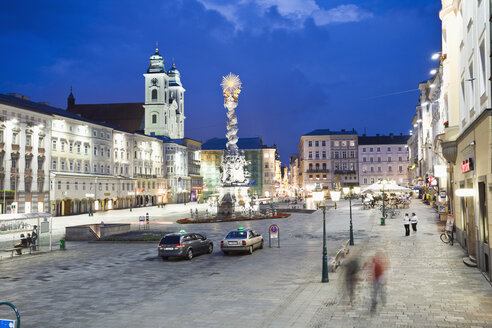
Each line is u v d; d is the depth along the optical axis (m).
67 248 30.53
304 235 34.44
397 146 127.50
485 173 15.05
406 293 14.31
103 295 15.89
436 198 53.50
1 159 60.59
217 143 147.75
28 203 64.75
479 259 17.33
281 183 164.12
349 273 18.16
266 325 11.55
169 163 119.06
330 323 11.45
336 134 128.88
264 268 20.67
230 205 56.53
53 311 13.75
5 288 17.48
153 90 127.38
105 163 88.31
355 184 127.06
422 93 70.19
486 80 14.43
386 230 34.03
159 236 35.25
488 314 11.77
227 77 59.00
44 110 69.75
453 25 23.12
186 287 16.97
